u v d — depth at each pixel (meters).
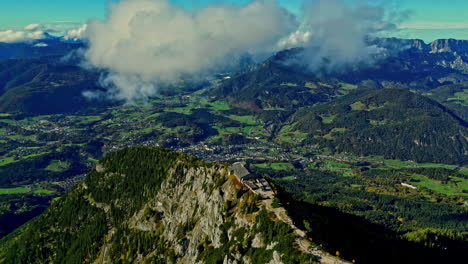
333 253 174.75
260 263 177.25
